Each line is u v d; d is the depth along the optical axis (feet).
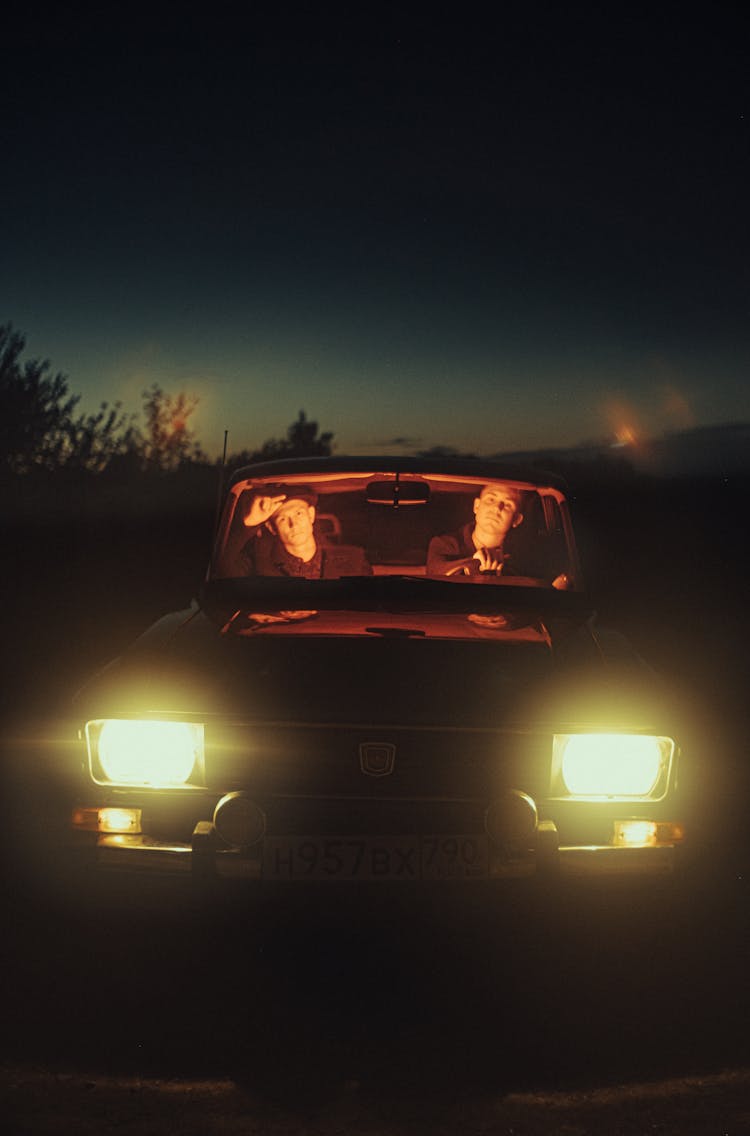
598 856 9.79
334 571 15.03
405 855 9.64
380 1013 9.68
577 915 9.96
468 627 12.41
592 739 9.98
